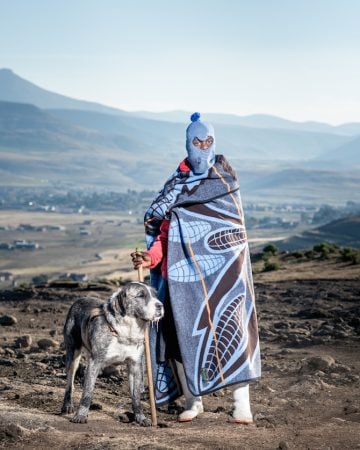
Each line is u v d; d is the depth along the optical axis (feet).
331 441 22.27
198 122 25.82
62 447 21.63
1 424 23.30
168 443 21.67
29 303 78.89
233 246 25.44
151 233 25.96
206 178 25.63
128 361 25.93
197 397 26.76
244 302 25.43
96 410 28.63
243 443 21.80
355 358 40.50
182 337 24.89
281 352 43.75
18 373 37.40
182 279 25.07
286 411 28.81
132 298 24.76
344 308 64.28
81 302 27.99
